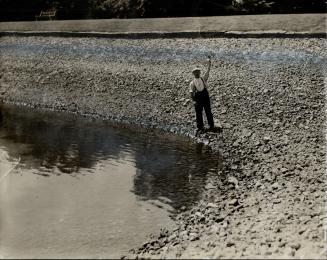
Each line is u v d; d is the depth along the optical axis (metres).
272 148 11.38
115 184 10.00
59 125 15.45
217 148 12.27
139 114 15.73
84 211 8.66
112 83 18.94
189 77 17.61
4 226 8.09
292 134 11.97
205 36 23.11
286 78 15.76
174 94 16.55
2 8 39.50
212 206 8.54
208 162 11.23
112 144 13.02
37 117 16.77
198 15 29.33
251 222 7.56
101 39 26.28
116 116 15.99
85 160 11.67
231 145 12.23
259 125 13.02
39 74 22.22
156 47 22.66
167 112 15.40
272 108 13.86
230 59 18.81
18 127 15.35
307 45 19.33
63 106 17.91
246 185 9.50
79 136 13.98
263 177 9.77
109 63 21.42
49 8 38.28
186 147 12.52
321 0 26.30
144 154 12.04
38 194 9.52
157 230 7.83
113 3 34.47
